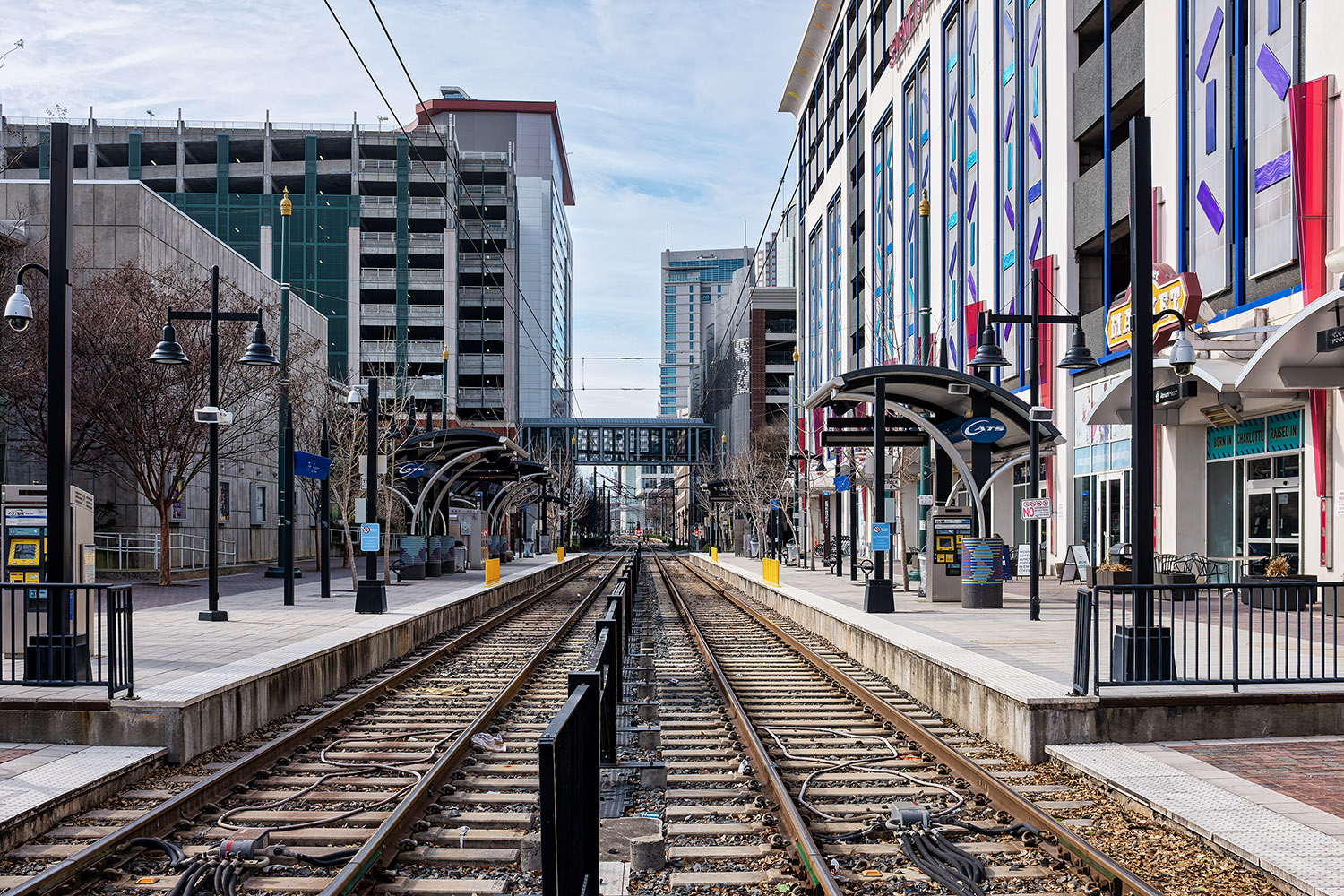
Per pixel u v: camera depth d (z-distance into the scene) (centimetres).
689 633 2222
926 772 905
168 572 2917
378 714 1187
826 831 722
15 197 3331
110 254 3281
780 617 2544
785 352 9075
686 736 1080
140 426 2855
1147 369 1019
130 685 941
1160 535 2459
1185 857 643
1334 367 1717
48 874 596
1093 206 2841
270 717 1133
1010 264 3397
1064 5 3011
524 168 12631
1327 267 1560
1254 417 2167
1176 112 2372
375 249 8819
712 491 6600
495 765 922
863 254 5447
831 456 5409
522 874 641
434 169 9181
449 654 1770
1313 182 1866
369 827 739
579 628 2280
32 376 2795
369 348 8762
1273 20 2022
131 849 675
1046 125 3133
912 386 2134
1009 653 1282
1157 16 2455
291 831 718
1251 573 2111
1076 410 2953
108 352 2833
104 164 8806
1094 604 955
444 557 3491
